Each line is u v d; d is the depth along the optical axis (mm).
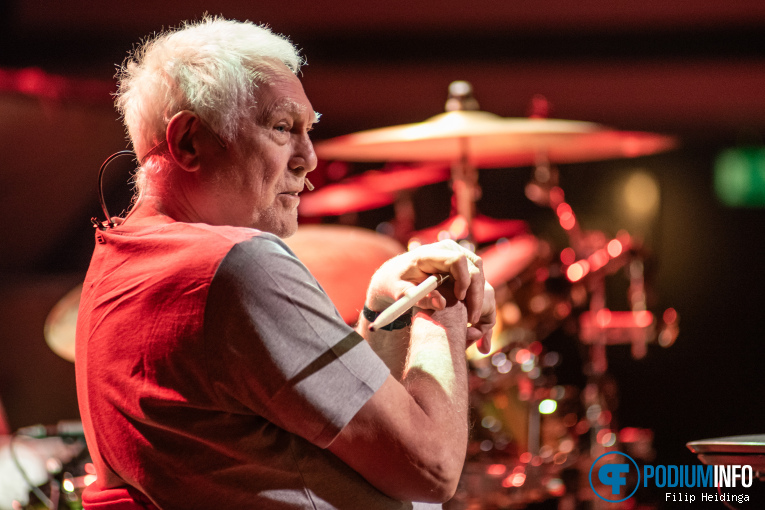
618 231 7832
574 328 5766
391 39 7254
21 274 7359
